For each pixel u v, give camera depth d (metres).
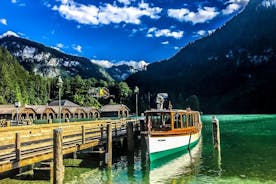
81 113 143.38
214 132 37.06
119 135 34.16
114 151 35.59
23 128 24.78
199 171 26.73
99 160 27.86
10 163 17.64
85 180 23.14
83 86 196.75
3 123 41.97
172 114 32.91
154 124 33.25
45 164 22.08
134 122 42.09
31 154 19.69
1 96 153.75
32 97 185.38
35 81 199.62
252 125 83.75
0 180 21.19
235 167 27.98
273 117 136.88
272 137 51.34
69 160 28.50
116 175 24.98
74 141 26.66
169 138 31.73
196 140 41.25
